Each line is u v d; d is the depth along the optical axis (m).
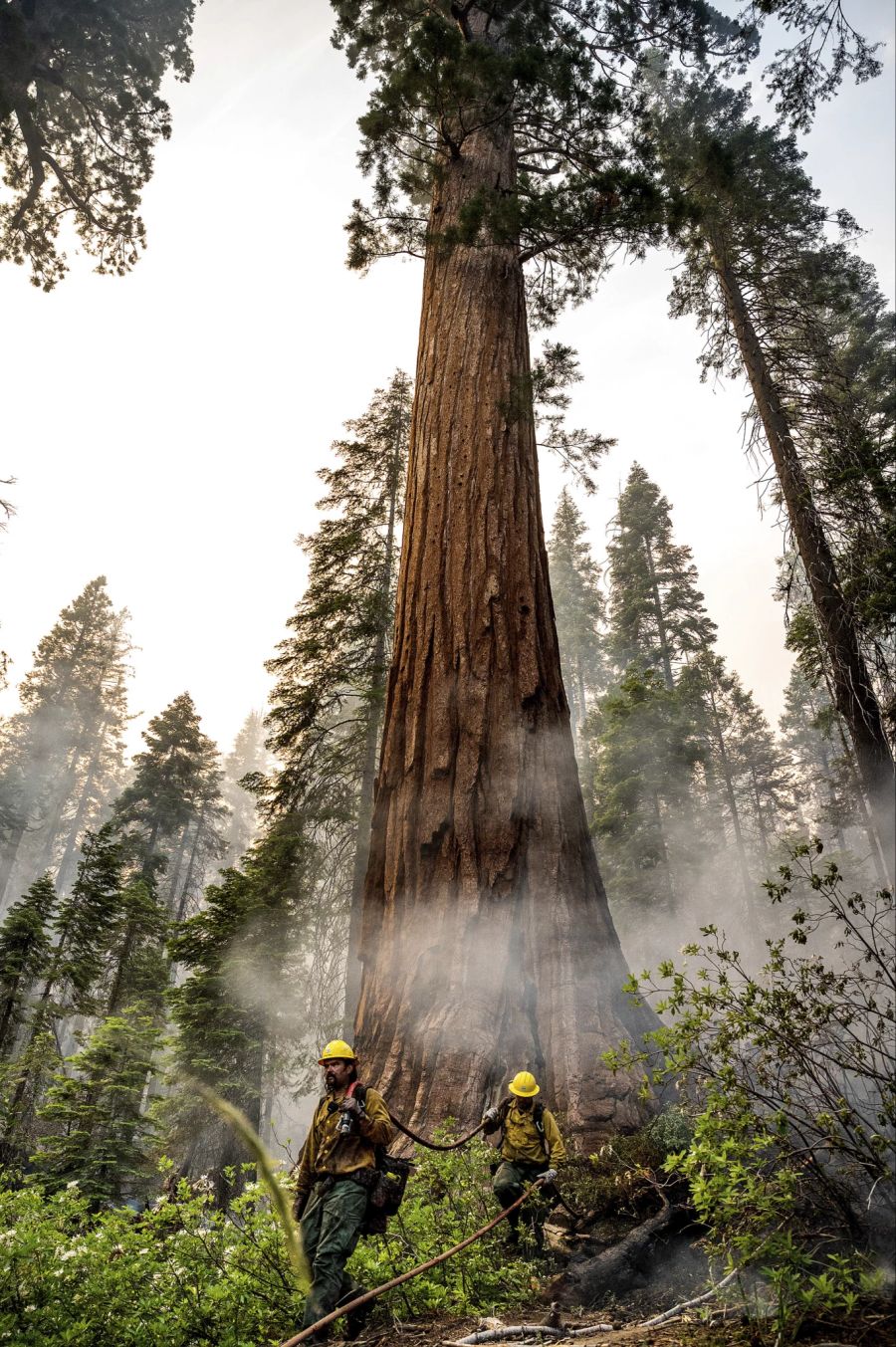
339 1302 3.77
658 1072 4.26
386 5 13.38
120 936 22.67
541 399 12.31
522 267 12.33
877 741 12.09
